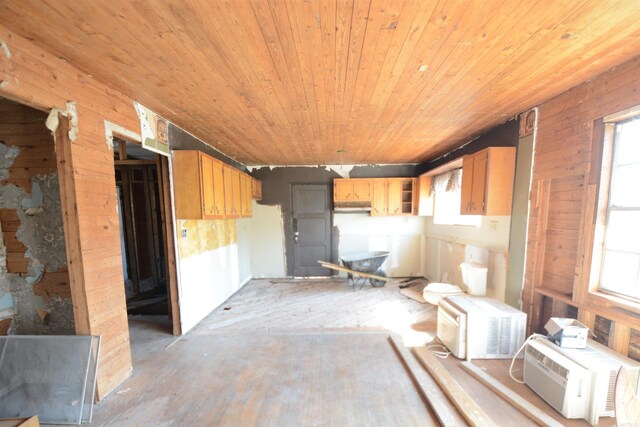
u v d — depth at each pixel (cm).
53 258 207
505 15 127
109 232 203
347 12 125
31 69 149
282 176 570
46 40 146
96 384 187
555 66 177
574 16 127
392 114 266
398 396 197
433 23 133
